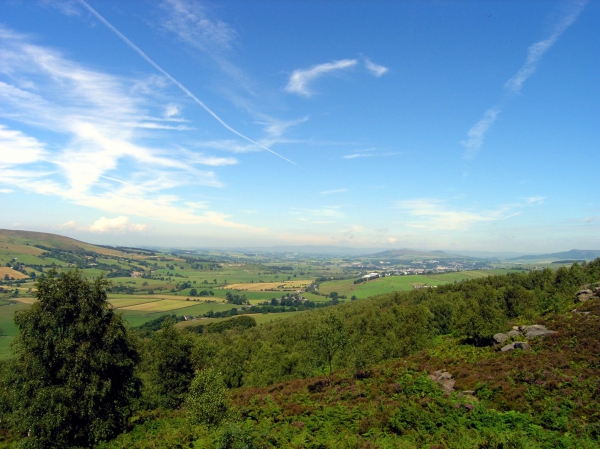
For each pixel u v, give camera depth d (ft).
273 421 89.86
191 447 74.59
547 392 76.23
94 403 86.63
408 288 542.16
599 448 53.62
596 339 100.99
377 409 82.02
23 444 81.87
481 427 65.98
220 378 93.61
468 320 149.79
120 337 97.19
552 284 219.61
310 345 207.82
